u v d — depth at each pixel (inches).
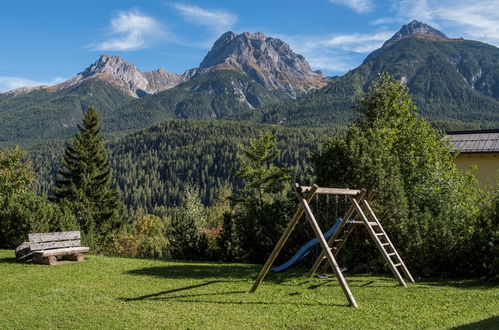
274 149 1558.8
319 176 649.0
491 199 615.2
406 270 509.7
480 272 550.0
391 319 326.3
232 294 425.4
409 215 593.0
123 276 524.7
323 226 655.8
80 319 320.2
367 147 630.5
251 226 741.3
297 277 542.3
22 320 317.1
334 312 350.6
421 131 957.8
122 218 2174.0
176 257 816.9
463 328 289.9
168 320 320.2
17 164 1727.4
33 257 603.8
